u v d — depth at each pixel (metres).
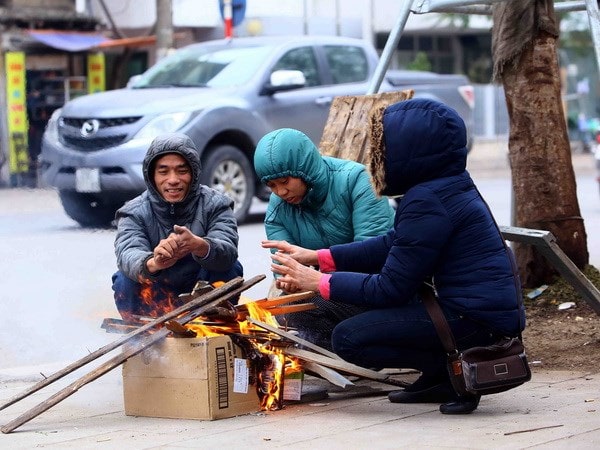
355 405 6.33
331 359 6.21
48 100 26.23
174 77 16.56
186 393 5.98
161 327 6.11
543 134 8.89
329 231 6.90
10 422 5.84
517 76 8.91
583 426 5.60
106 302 10.36
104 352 5.93
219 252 6.41
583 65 43.53
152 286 6.78
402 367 6.16
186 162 6.56
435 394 6.31
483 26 34.47
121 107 15.18
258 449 5.27
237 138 15.73
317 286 6.00
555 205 8.91
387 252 6.19
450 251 5.92
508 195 21.56
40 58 26.16
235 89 15.79
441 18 33.41
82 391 7.00
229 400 6.01
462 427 5.66
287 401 6.36
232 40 17.16
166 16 21.91
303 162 6.62
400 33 8.64
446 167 5.93
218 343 5.96
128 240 6.58
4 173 25.33
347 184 6.86
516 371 5.82
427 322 5.95
